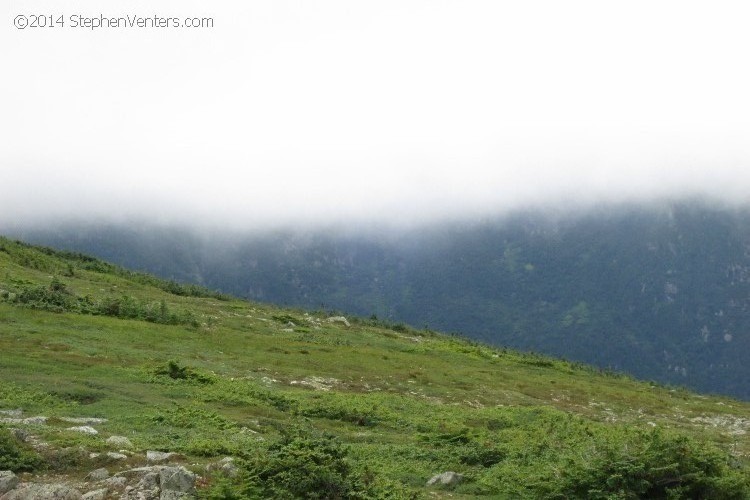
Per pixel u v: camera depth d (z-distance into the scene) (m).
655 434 24.09
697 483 22.20
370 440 34.84
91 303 69.06
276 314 95.12
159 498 20.00
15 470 21.52
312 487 20.70
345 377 58.22
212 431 31.47
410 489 23.77
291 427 26.92
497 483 25.77
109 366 45.41
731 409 74.31
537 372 83.25
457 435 34.47
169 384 42.69
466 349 91.19
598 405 64.25
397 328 111.38
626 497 21.91
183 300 91.94
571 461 23.86
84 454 23.12
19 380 38.31
